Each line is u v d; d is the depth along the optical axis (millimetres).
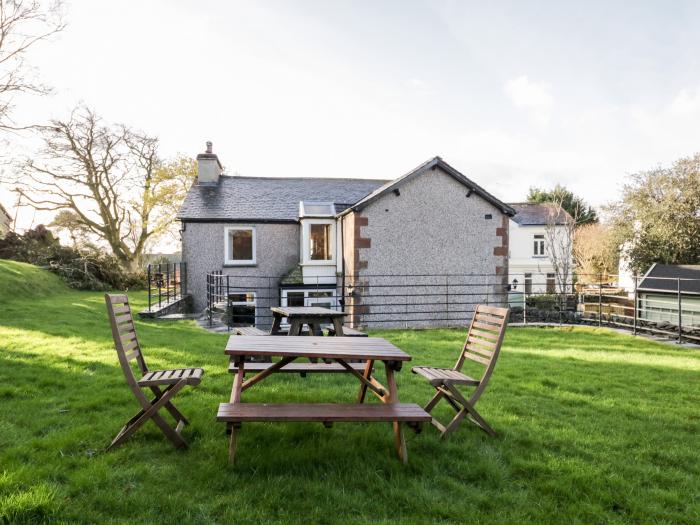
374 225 14523
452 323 15109
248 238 17766
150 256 33719
